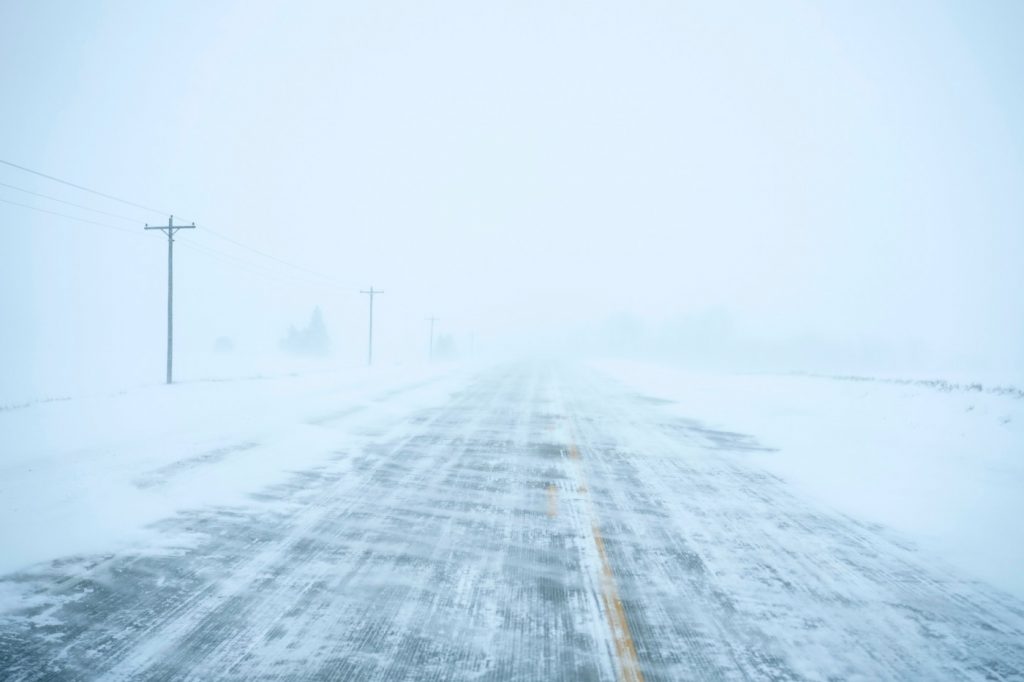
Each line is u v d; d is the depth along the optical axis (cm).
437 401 1689
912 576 538
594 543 588
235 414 1248
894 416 1443
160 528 577
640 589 488
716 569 536
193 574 480
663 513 695
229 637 390
